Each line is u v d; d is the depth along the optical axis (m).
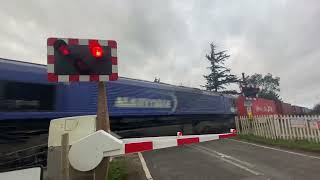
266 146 16.12
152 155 13.30
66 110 10.20
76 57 3.79
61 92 10.16
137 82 14.59
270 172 8.95
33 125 9.33
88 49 3.85
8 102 8.66
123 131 13.38
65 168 2.74
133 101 13.92
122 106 13.22
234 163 10.71
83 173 2.98
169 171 9.57
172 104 16.97
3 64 8.78
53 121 3.56
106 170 3.01
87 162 2.90
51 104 9.80
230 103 24.61
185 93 18.59
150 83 15.67
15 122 8.86
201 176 8.68
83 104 10.80
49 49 3.75
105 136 2.94
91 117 3.63
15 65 9.09
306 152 13.45
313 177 8.11
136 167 9.88
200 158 12.16
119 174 8.23
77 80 3.79
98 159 2.91
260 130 21.27
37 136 9.16
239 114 25.70
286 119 18.53
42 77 9.71
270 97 70.25
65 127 3.53
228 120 24.09
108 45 3.94
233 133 4.63
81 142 2.93
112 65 3.93
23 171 2.38
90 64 3.84
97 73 3.86
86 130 3.54
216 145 16.95
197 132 19.70
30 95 9.27
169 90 16.91
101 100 4.05
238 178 8.27
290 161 10.91
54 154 3.36
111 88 12.75
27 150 8.22
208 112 20.80
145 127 14.84
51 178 3.27
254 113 26.80
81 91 10.82
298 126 17.55
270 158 11.73
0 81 8.57
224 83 70.12
